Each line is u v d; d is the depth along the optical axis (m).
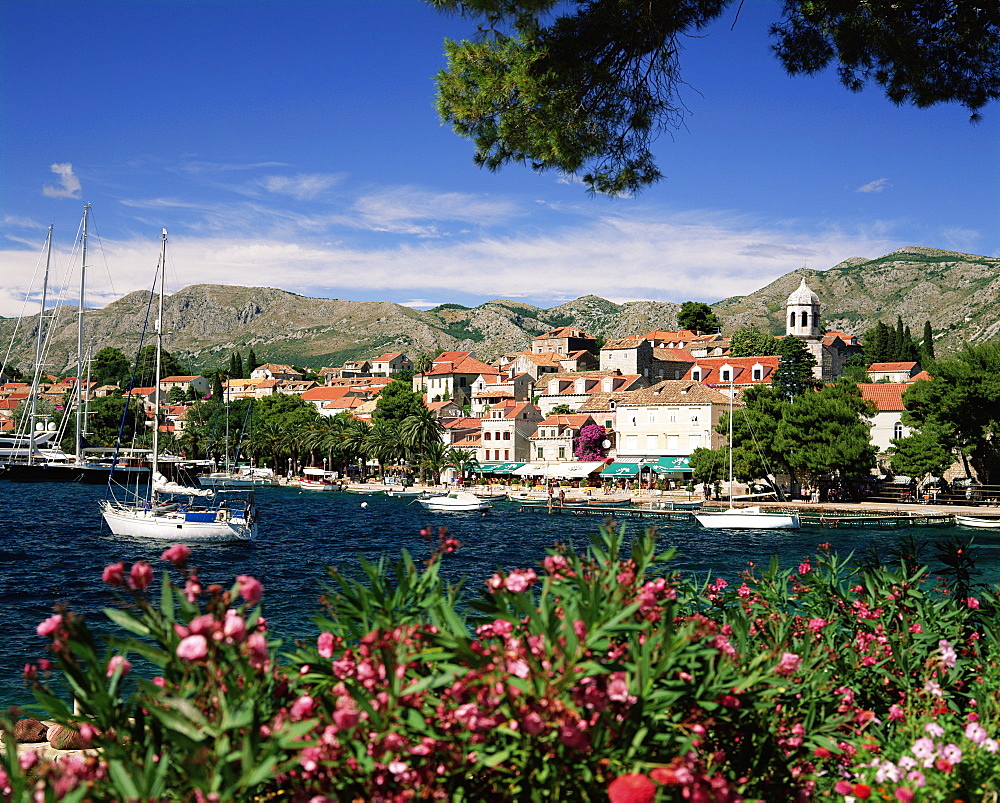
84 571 42.16
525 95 13.63
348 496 112.12
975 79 14.46
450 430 136.25
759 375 120.25
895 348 177.00
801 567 10.06
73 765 4.36
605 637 5.03
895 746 6.49
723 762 5.72
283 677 5.57
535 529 68.94
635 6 12.81
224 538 55.66
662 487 96.19
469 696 4.98
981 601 10.57
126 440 170.62
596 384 142.38
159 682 5.01
